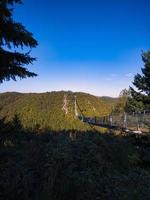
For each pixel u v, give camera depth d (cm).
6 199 553
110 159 1083
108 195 693
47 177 631
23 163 689
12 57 960
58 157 773
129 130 2264
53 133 1171
